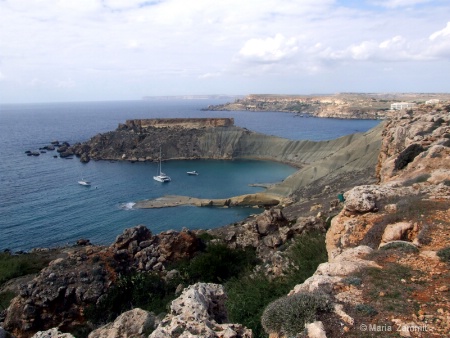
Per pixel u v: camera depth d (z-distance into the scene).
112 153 196.00
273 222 43.06
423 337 10.42
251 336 12.35
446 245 16.55
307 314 11.78
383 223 20.23
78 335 29.56
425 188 24.50
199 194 123.06
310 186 110.19
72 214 97.00
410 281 13.65
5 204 103.31
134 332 20.00
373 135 125.94
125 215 97.69
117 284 33.97
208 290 14.83
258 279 27.47
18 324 31.75
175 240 42.03
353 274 14.61
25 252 69.88
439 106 58.75
